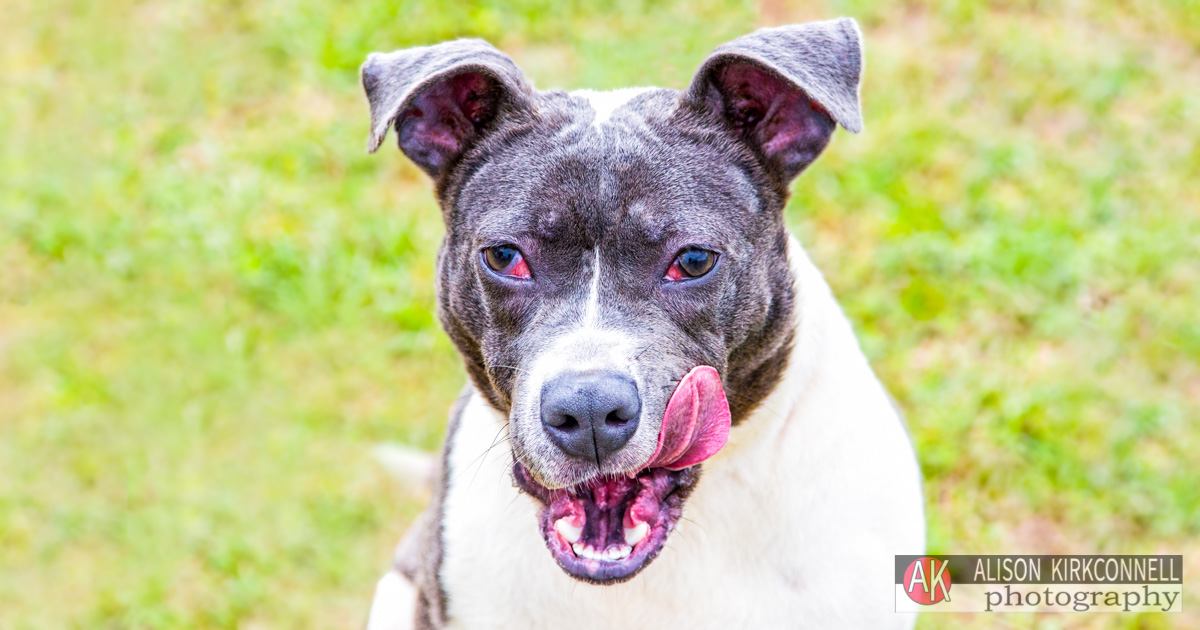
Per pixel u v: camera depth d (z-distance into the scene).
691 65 8.54
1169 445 6.47
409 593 5.03
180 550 6.62
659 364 3.65
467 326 4.05
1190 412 6.61
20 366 7.43
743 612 4.13
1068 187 7.77
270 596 6.43
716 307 3.82
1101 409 6.60
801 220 7.57
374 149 3.72
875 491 4.19
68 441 7.05
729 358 3.94
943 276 7.23
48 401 7.25
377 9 9.26
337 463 6.91
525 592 4.16
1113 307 7.05
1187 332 6.88
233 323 7.50
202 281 7.71
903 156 7.91
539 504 3.88
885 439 4.30
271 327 7.46
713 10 8.98
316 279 7.57
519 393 3.66
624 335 3.65
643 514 3.75
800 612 4.12
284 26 9.25
